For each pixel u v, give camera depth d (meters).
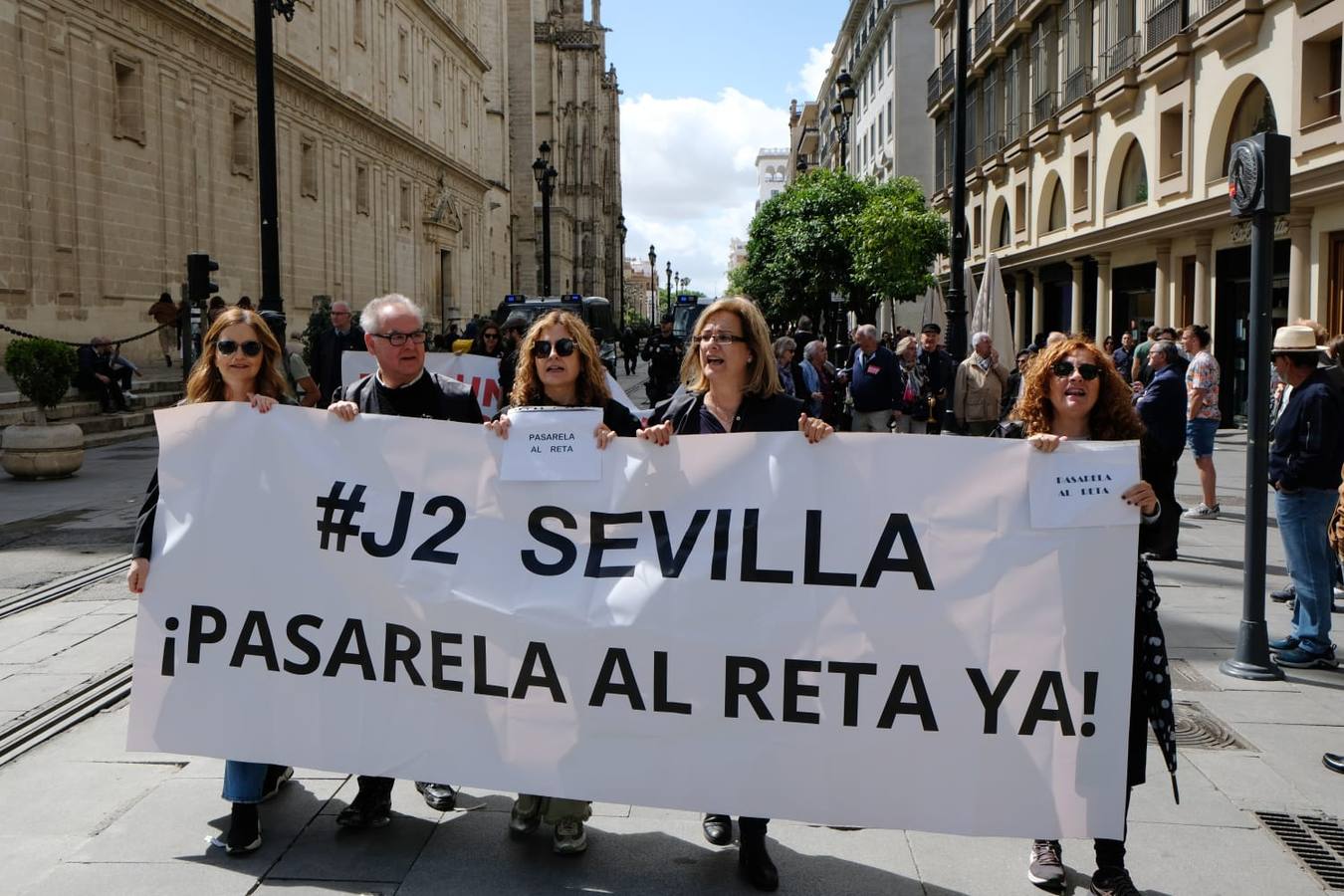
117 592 8.31
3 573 8.94
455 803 4.57
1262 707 5.77
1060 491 3.71
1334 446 6.38
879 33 55.88
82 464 15.28
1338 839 4.28
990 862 4.10
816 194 41.59
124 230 24.09
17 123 20.42
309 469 4.21
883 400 13.34
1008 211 37.72
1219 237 22.72
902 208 34.62
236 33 28.58
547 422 4.05
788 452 3.88
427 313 47.16
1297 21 18.58
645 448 3.99
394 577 4.10
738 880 3.93
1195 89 22.91
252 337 4.38
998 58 37.22
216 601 4.22
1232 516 12.08
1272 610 7.84
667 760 3.87
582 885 3.88
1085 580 3.69
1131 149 27.25
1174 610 7.84
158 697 4.24
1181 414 9.57
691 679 3.86
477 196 56.41
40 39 21.11
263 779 4.18
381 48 41.50
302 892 3.81
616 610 3.92
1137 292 27.98
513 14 80.12
